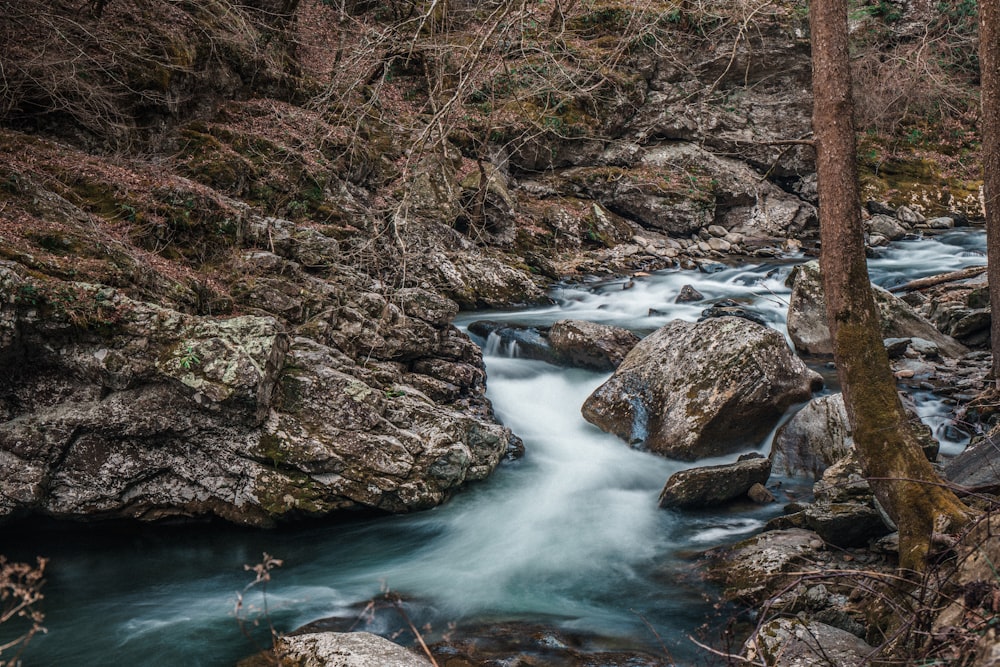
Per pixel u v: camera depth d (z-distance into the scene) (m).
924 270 15.05
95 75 10.10
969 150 20.81
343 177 12.28
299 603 5.80
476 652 5.05
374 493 6.93
